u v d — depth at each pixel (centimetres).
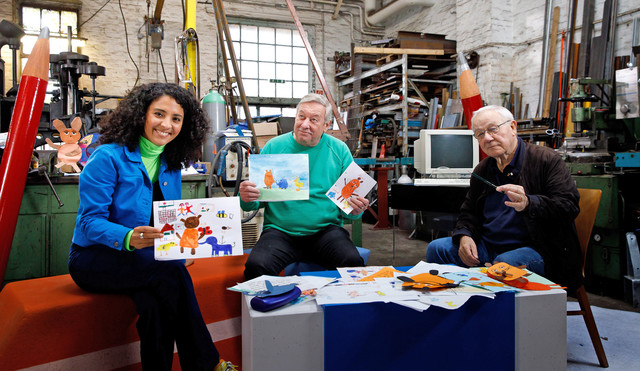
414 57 638
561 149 321
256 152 284
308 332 114
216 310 163
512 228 190
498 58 586
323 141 211
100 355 141
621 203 275
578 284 178
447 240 206
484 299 122
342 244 187
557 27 521
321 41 848
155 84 148
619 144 305
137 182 145
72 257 144
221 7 292
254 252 177
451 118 577
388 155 630
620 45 462
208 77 780
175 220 137
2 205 199
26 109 213
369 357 117
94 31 709
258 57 821
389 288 130
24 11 675
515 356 126
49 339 133
